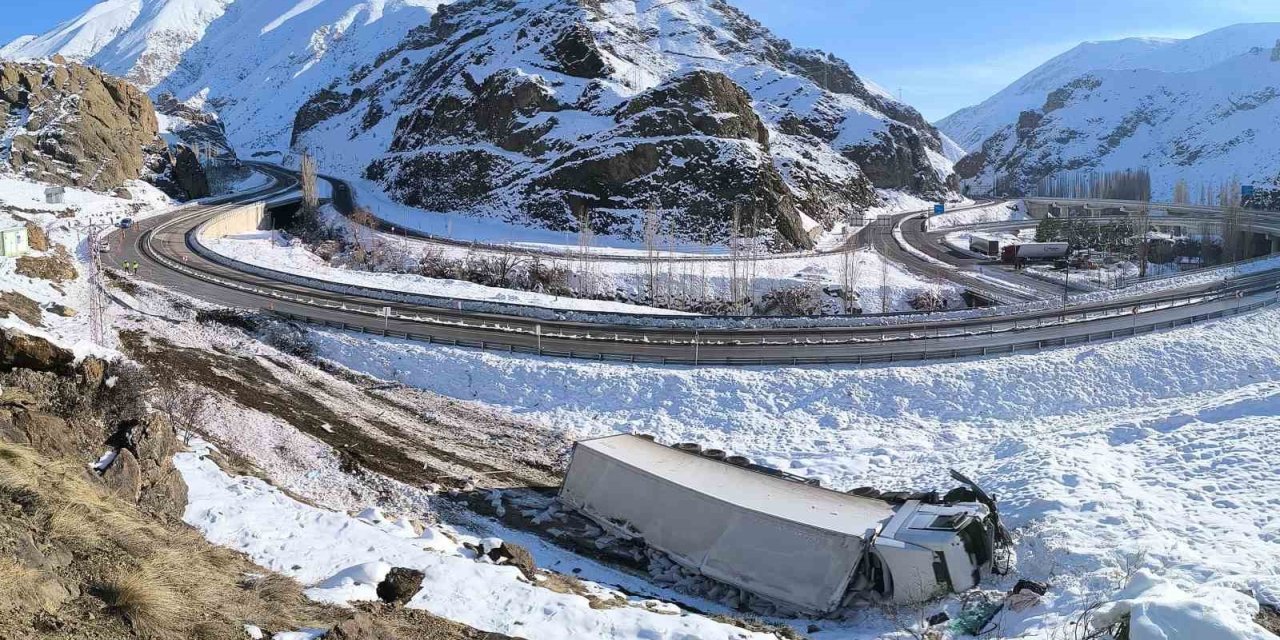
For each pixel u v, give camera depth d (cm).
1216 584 2125
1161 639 1761
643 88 16025
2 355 2750
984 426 4831
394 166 16688
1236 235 12050
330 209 13412
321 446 3703
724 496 2988
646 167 13100
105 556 1659
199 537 2073
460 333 5909
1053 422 4828
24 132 11656
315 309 6384
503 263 9900
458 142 15488
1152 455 3512
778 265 11025
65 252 7400
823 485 3850
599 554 3088
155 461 2347
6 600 1348
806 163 16188
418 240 11450
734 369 5344
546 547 3100
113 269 7244
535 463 4044
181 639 1498
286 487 3081
